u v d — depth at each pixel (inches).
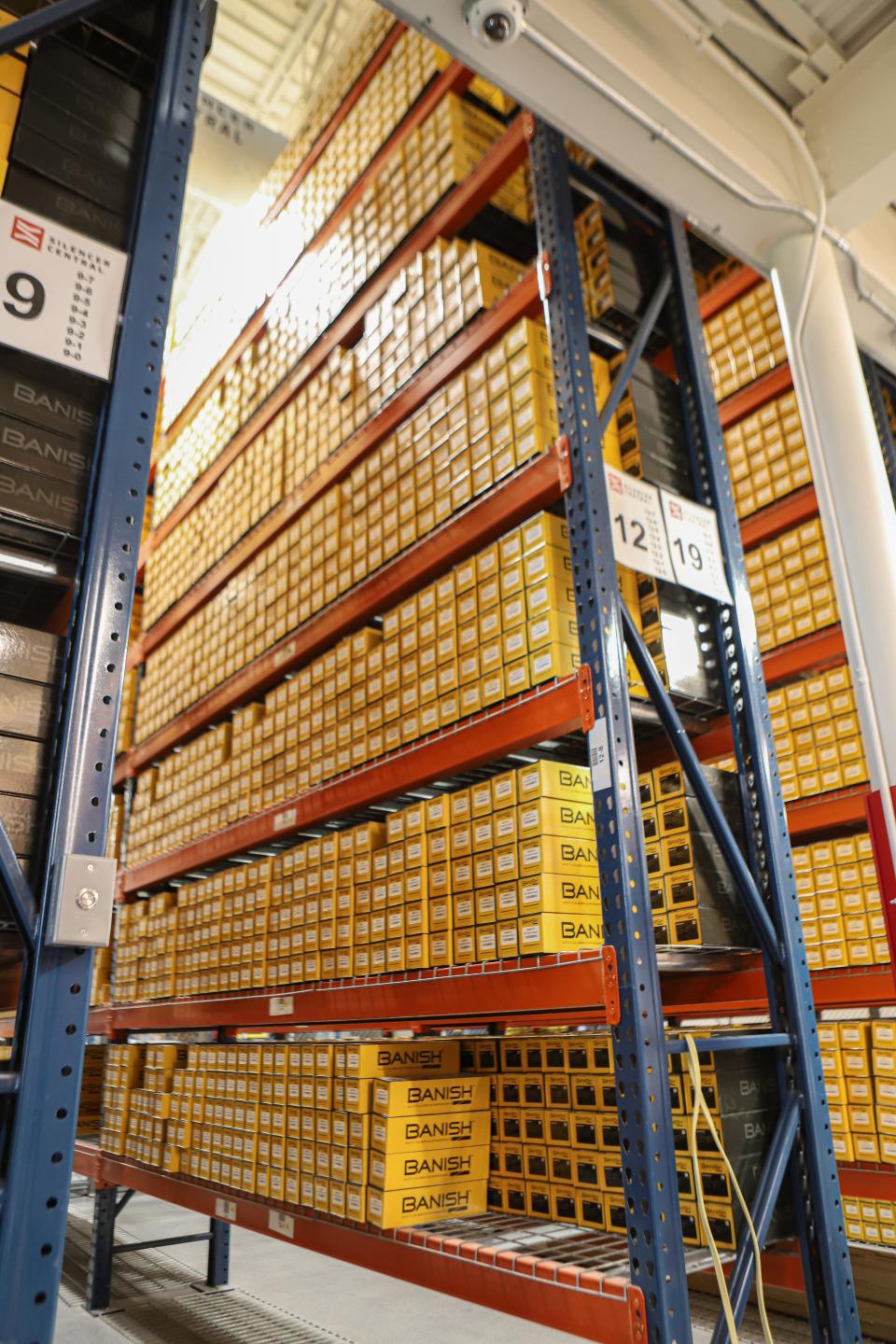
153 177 68.3
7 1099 48.4
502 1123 116.1
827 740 149.9
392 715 126.3
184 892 176.7
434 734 118.0
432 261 136.8
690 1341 70.6
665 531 103.3
